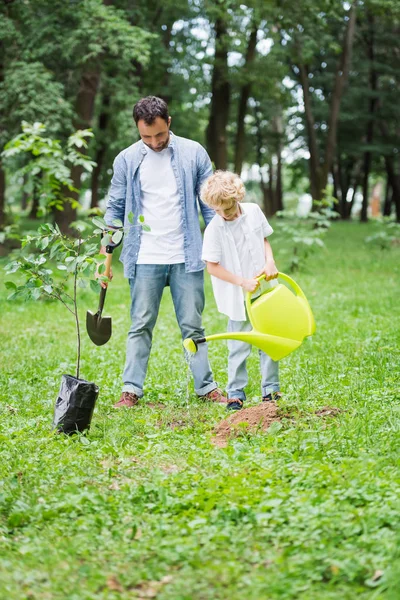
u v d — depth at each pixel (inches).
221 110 1005.2
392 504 143.9
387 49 1318.9
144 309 250.8
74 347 356.5
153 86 1034.1
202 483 166.4
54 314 465.7
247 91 1035.9
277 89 1053.8
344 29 1232.8
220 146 1006.4
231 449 187.3
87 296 529.0
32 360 325.7
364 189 1454.2
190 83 1056.8
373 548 130.3
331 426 204.1
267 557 132.6
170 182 248.8
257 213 232.7
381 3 970.1
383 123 1382.9
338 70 1079.0
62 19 703.1
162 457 187.0
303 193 2080.5
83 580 128.7
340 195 1632.6
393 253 836.0
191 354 251.0
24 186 485.1
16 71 653.9
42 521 153.9
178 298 252.2
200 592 122.6
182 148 249.3
